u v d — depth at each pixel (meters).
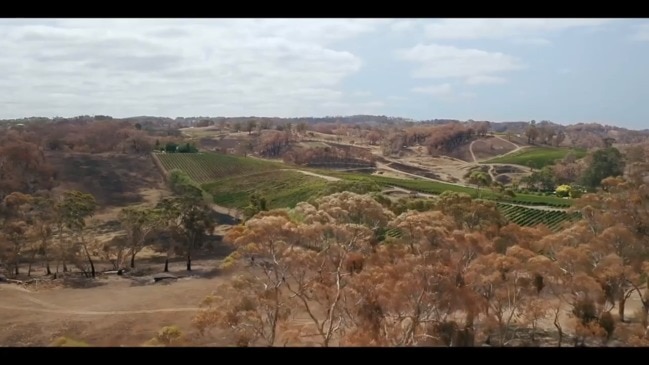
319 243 23.28
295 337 19.73
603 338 21.09
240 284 21.62
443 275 20.97
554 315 24.75
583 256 23.00
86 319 29.30
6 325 28.19
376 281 20.75
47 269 41.28
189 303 32.62
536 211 54.25
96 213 62.22
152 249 48.25
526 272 22.34
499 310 22.38
